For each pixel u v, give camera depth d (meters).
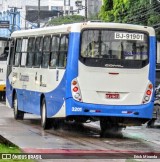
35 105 24.34
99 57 20.44
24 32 26.41
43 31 23.69
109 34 20.58
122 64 20.56
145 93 20.77
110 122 21.02
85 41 20.42
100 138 20.59
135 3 52.34
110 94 20.48
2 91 42.38
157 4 48.88
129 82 20.61
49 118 22.58
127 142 19.42
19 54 27.09
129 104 20.61
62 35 21.39
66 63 20.59
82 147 17.59
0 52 42.09
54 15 116.00
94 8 91.88
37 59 24.27
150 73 20.86
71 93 20.34
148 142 19.55
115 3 56.44
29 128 23.45
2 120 27.25
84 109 20.33
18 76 27.09
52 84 22.08
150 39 20.95
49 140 19.31
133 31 20.77
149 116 20.83
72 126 24.77
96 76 20.39
